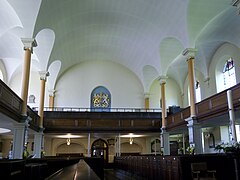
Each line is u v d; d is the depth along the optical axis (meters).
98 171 11.01
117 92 24.77
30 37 13.09
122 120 20.95
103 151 23.67
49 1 12.97
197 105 14.69
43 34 16.22
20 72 22.97
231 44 17.86
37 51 17.56
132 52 22.50
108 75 25.08
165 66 19.84
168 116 19.52
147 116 21.61
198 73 22.36
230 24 15.40
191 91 14.91
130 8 16.50
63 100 23.80
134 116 21.41
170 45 18.12
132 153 24.17
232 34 16.28
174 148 24.58
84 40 21.08
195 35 14.98
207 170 8.58
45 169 5.60
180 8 14.13
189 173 8.41
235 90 11.23
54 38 16.81
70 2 14.74
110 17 17.95
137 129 20.88
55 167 7.32
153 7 15.55
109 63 25.48
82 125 20.34
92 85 24.58
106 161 23.44
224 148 7.32
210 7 13.60
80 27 18.61
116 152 23.69
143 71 23.62
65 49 20.62
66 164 7.94
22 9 12.30
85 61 25.17
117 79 25.11
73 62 24.33
